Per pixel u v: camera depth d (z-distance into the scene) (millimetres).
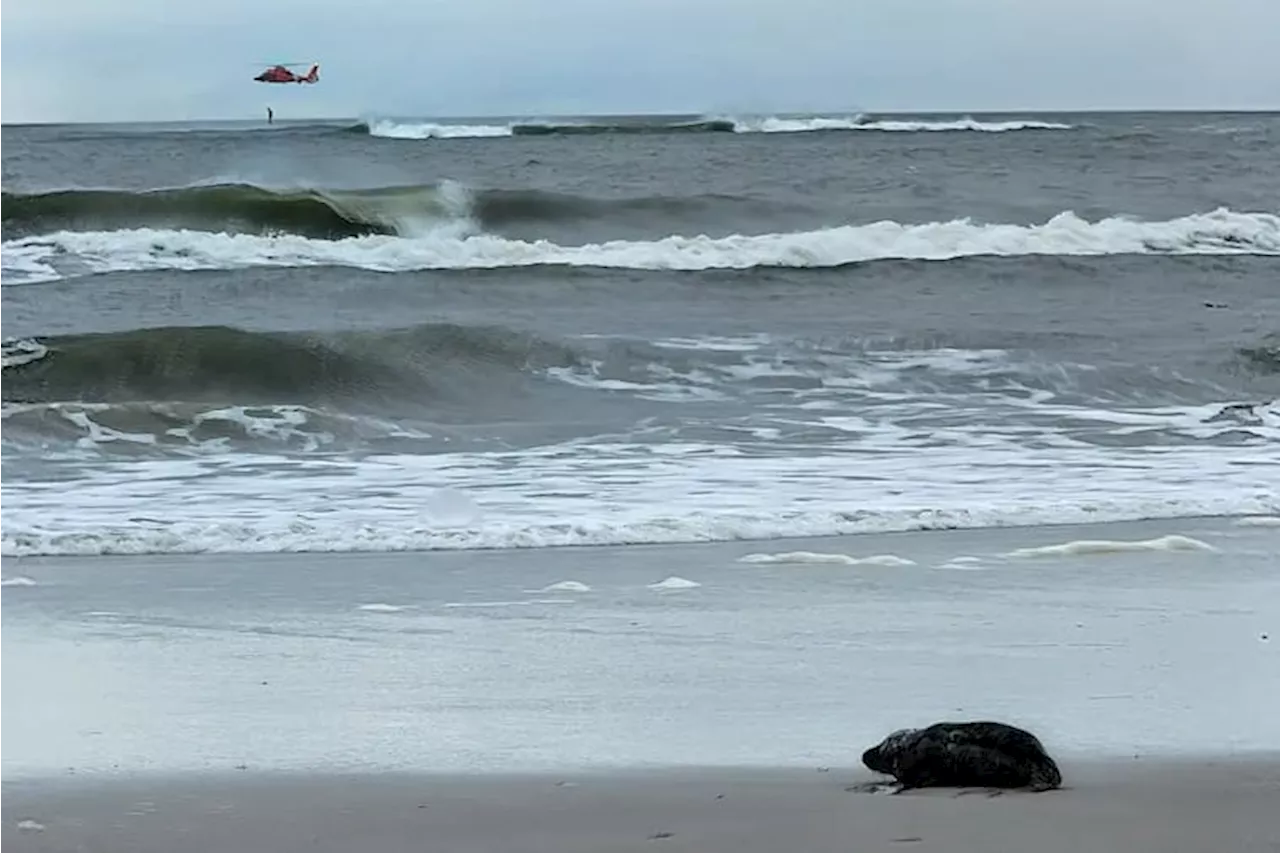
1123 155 85812
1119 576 17250
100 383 31359
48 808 9211
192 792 9602
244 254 47531
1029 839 8375
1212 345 36500
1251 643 14227
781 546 18984
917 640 14297
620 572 17484
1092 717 11688
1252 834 8523
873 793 9492
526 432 27438
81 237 47406
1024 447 26203
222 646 14070
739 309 41500
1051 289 46062
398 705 12047
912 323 39250
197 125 161875
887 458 25031
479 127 105312
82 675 12977
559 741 10984
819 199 61562
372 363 32375
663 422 28406
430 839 8539
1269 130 116312
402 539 19047
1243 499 21656
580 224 55688
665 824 8797
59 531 19156
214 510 20797
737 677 12953
